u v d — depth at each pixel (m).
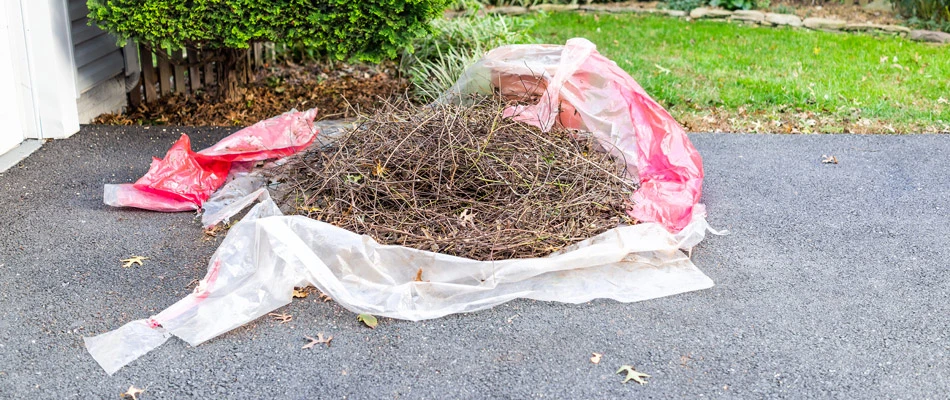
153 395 2.70
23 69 5.01
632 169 4.32
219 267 3.37
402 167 4.02
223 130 5.52
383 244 3.56
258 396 2.70
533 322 3.14
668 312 3.22
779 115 5.91
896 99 6.20
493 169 3.95
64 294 3.32
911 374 2.83
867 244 3.86
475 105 4.62
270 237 3.29
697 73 6.93
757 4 9.18
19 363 2.85
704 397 2.70
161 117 5.82
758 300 3.33
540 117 4.49
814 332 3.09
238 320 3.10
